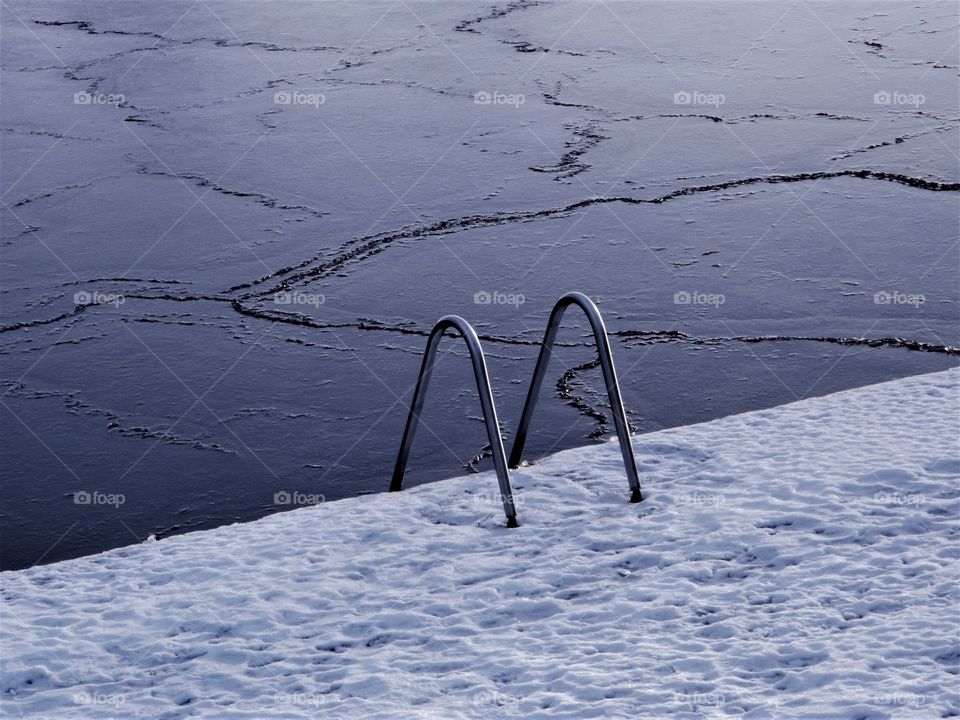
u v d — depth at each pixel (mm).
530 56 21406
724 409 8414
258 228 13328
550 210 13375
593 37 22766
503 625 4289
